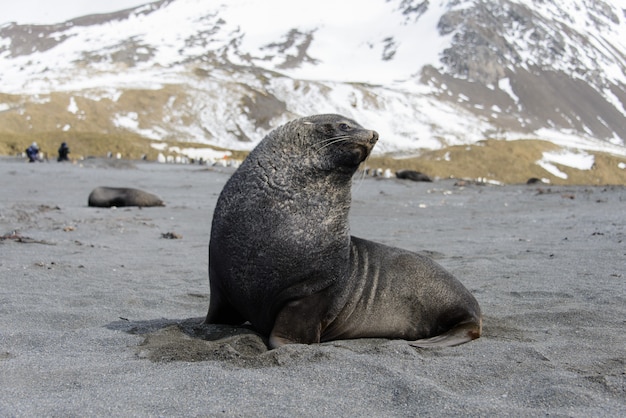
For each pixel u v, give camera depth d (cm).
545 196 2419
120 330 537
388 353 472
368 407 359
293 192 509
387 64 18600
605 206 1873
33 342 495
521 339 527
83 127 9575
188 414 340
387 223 1533
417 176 4116
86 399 362
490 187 3253
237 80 13125
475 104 16062
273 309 515
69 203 1983
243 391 378
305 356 446
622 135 16462
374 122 12494
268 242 500
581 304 645
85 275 804
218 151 7794
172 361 446
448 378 416
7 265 843
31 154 4456
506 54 18675
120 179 3109
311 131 521
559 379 404
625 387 393
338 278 523
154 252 1045
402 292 566
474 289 729
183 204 2055
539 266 861
